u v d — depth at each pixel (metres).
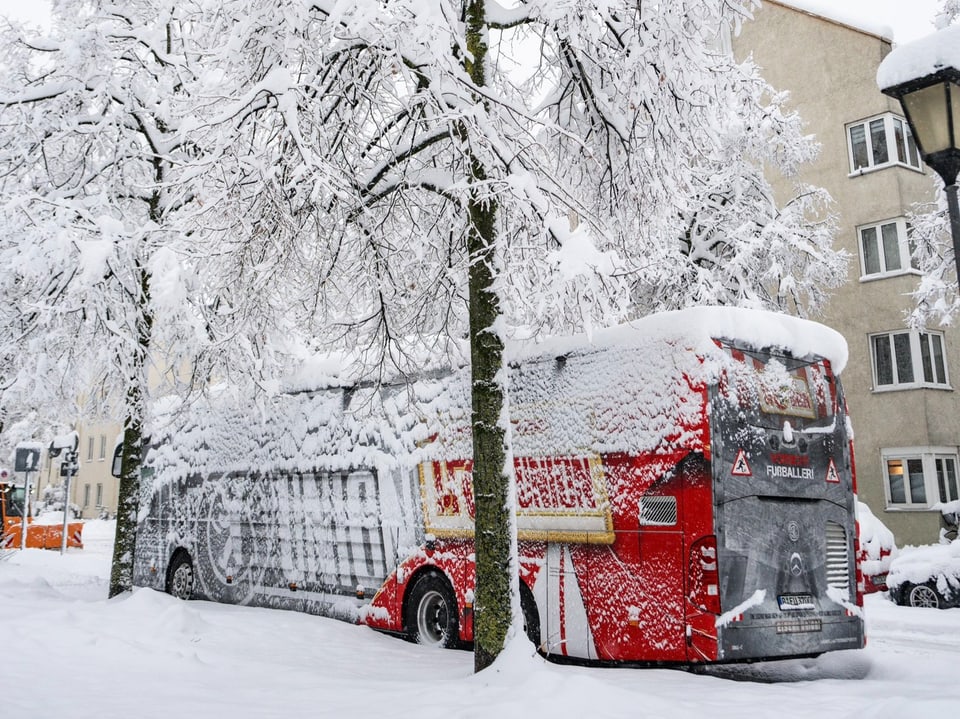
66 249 9.35
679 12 8.13
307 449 11.80
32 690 5.99
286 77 7.43
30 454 25.62
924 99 6.25
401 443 10.37
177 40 12.42
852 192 26.20
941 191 18.50
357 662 8.05
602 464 7.89
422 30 6.81
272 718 5.33
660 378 7.60
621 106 8.84
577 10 8.02
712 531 7.11
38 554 26.70
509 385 8.89
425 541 9.81
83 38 11.60
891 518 24.27
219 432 13.61
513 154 7.41
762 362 7.76
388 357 10.39
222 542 13.16
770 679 8.11
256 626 9.66
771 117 20.17
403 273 9.90
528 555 8.41
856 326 25.66
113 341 10.54
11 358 11.93
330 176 7.59
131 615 8.98
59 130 12.01
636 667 7.71
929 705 4.63
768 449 7.60
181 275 8.06
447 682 6.46
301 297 9.86
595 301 6.86
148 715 5.37
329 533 11.22
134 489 12.05
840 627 7.82
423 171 8.80
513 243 7.54
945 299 19.38
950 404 24.73
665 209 9.12
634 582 7.49
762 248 19.20
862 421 25.20
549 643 8.07
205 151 8.26
